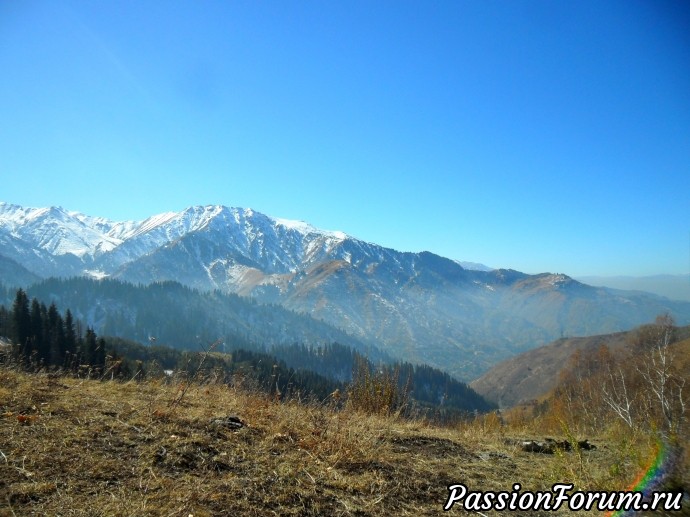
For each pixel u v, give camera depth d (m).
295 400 6.48
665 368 5.83
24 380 5.36
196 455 3.73
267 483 3.48
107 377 6.93
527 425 9.26
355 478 3.92
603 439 7.13
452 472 4.51
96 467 3.25
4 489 2.79
